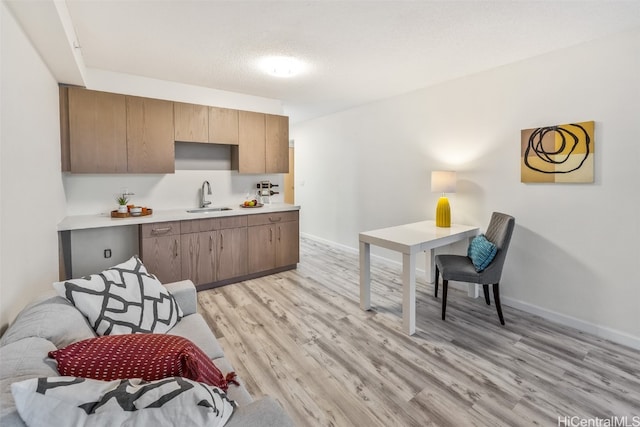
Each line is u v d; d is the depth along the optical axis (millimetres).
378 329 2662
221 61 2951
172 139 3465
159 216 3250
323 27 2293
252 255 3869
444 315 2836
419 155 3936
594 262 2549
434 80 3520
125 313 1506
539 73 2797
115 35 2396
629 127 2334
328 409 1767
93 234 3203
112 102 3119
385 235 2934
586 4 1984
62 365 956
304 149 6047
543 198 2820
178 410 779
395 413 1740
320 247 5500
